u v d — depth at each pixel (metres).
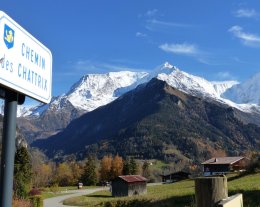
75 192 113.50
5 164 3.36
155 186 110.50
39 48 3.99
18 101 3.69
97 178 165.88
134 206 50.19
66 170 173.00
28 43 3.73
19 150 61.47
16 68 3.49
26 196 48.69
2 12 3.24
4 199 3.29
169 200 44.69
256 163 74.38
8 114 3.46
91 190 124.38
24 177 56.16
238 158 130.88
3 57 3.26
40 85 4.00
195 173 147.00
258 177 61.47
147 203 48.56
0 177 3.34
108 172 168.25
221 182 4.14
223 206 3.92
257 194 32.69
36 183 127.94
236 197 4.78
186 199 42.81
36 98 3.91
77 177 166.50
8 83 3.34
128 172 164.00
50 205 68.12
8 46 3.34
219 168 129.88
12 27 3.41
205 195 4.13
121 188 94.38
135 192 94.69
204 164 133.12
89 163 164.12
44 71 4.11
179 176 144.25
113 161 170.50
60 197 92.88
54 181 166.50
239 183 51.16
